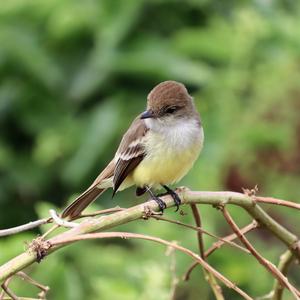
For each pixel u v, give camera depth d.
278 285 6.42
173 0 13.80
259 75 12.91
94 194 8.27
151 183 8.45
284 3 14.39
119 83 13.68
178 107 8.36
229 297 11.65
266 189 11.94
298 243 6.23
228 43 13.23
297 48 13.09
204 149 12.27
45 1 14.15
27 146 14.28
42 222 5.70
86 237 5.28
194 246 11.17
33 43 14.12
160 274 9.27
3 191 13.98
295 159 11.92
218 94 12.91
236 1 14.16
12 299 5.72
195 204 6.17
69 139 13.58
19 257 5.24
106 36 13.36
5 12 14.32
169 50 13.37
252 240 11.66
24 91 14.04
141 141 8.30
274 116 12.12
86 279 10.23
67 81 14.01
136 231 11.55
